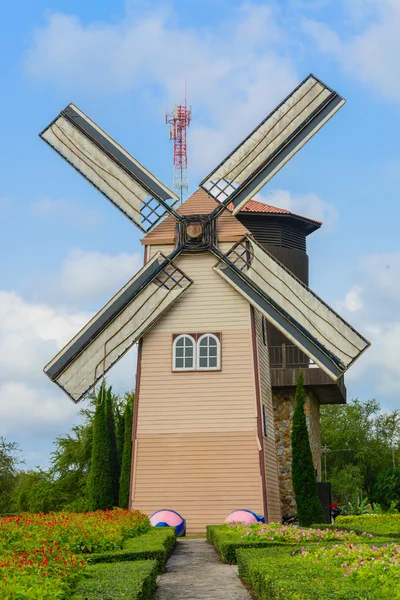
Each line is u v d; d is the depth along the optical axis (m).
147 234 30.98
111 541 17.97
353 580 12.19
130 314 30.02
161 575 17.78
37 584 10.87
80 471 63.56
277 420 38.06
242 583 16.58
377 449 85.88
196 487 28.62
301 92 30.94
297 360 38.16
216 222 30.66
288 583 11.61
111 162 31.47
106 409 37.28
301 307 29.25
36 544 16.55
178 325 30.22
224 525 24.84
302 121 30.70
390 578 11.97
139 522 22.50
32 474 67.25
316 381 36.56
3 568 12.41
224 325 29.98
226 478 28.56
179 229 30.66
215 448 28.91
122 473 35.78
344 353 28.67
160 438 29.28
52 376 29.64
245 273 29.84
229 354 29.72
